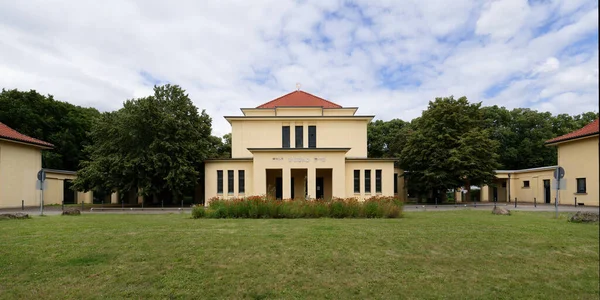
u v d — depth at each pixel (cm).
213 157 3619
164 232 1153
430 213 2033
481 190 4475
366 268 777
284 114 3609
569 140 3123
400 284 687
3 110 3888
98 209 2650
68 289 647
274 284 680
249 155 3469
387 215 1720
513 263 824
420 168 3738
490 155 3588
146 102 2966
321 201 1811
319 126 3516
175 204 3453
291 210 1700
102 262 805
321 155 3080
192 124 3406
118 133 3059
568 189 3222
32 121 4003
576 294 646
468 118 3603
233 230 1204
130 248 922
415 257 862
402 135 4744
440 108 3631
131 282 685
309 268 773
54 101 4453
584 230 1217
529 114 5091
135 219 1645
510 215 1861
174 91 3484
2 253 870
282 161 3075
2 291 638
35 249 908
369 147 5475
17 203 2969
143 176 2912
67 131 4375
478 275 742
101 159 2927
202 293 636
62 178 3734
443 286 678
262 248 929
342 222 1452
